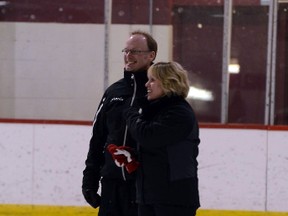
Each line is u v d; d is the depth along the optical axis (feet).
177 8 78.13
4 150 70.13
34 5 78.28
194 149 39.52
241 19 77.10
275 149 68.54
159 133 37.99
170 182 38.42
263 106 77.30
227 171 69.00
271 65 76.64
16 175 70.18
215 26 77.51
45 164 69.97
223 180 69.05
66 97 77.77
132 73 42.80
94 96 77.66
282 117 76.89
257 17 76.84
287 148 68.44
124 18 77.92
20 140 70.03
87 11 77.97
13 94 78.07
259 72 77.10
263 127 68.44
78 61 78.13
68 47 78.13
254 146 68.64
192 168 38.99
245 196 69.00
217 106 77.51
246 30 77.10
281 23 76.59
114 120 42.78
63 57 78.07
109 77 77.56
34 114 77.66
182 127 38.09
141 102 39.50
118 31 77.66
